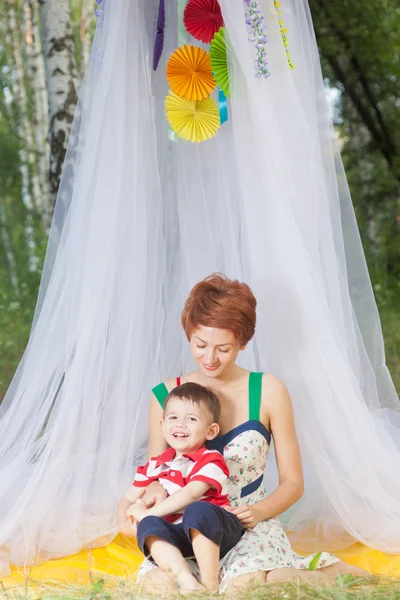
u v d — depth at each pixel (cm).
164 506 263
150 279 356
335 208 335
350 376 313
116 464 325
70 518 308
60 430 308
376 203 1146
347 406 311
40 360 322
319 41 1037
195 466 271
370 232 1133
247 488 284
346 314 332
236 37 313
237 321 282
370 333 362
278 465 290
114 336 329
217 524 249
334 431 312
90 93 341
